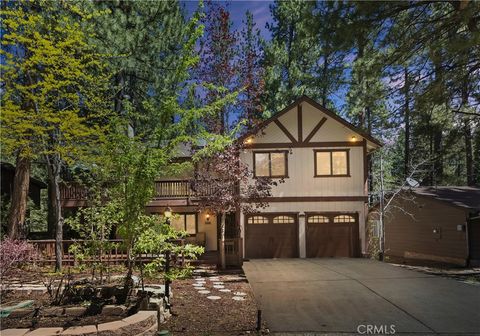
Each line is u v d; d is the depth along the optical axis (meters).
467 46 10.12
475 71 12.97
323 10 11.84
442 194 19.98
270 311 8.36
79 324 6.42
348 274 12.83
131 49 16.98
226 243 15.62
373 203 25.44
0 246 9.98
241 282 11.93
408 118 14.27
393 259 21.52
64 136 11.39
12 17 10.23
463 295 9.76
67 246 14.02
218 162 14.50
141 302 7.20
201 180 14.71
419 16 12.02
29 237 18.19
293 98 26.44
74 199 17.97
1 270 9.12
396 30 11.91
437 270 15.55
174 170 8.48
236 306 8.80
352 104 22.38
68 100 11.51
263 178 16.31
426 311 8.34
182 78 8.59
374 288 10.60
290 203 18.25
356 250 18.08
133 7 18.33
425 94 12.58
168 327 7.20
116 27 16.38
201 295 9.94
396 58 12.35
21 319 6.83
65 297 7.96
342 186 18.30
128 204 7.49
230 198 14.42
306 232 18.16
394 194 20.55
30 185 21.22
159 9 18.80
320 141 18.47
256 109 18.19
